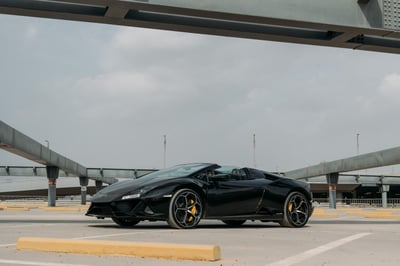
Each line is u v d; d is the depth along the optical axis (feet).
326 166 171.22
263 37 36.81
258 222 31.94
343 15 33.32
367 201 276.41
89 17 33.14
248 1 31.58
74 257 12.66
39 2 32.22
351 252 14.43
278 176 26.50
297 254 13.80
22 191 288.10
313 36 37.11
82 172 187.83
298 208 26.30
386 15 34.12
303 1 32.58
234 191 24.22
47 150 136.77
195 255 12.26
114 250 13.05
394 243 16.97
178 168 24.89
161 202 22.07
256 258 12.87
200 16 31.86
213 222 31.35
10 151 114.01
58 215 42.88
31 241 14.02
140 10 31.30
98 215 22.82
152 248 12.69
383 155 139.44
